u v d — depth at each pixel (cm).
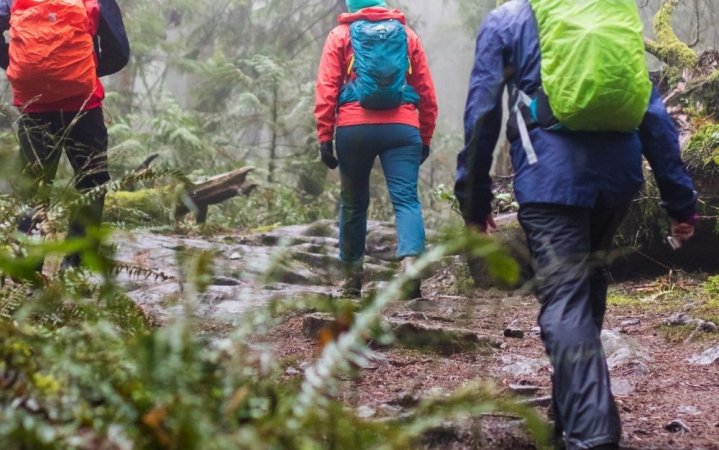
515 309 588
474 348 429
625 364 438
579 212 280
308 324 450
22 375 133
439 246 121
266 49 1853
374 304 125
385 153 604
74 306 199
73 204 228
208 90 1802
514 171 291
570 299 264
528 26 289
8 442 106
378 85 587
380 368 377
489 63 291
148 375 124
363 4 610
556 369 255
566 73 273
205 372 135
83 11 491
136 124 1666
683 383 405
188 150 1544
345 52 603
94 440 113
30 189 224
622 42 273
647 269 752
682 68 874
